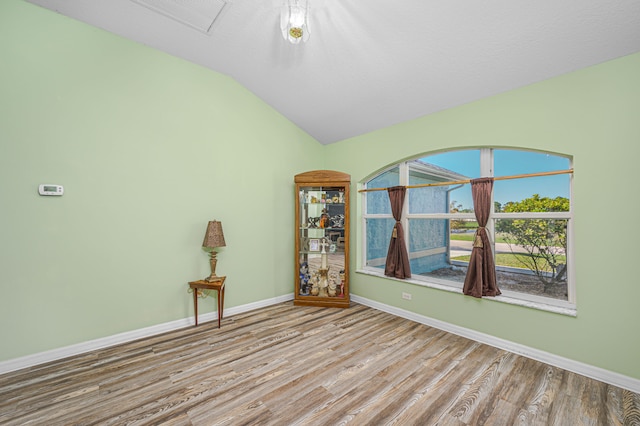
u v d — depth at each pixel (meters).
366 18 2.20
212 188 3.26
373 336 2.78
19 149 2.18
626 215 1.94
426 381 2.03
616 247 1.98
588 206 2.10
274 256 3.84
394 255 3.42
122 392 1.90
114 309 2.62
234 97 3.45
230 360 2.32
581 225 2.13
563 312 2.19
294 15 1.91
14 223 2.16
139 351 2.48
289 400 1.82
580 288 2.13
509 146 2.51
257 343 2.63
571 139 2.17
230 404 1.79
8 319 2.15
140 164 2.76
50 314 2.31
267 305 3.74
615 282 1.99
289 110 3.82
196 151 3.14
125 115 2.67
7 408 1.74
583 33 1.86
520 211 2.61
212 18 2.46
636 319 1.91
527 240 2.59
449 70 2.46
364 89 3.01
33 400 1.82
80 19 2.43
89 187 2.48
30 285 2.23
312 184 3.71
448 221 3.18
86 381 2.03
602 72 2.01
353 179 4.03
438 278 3.22
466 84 2.55
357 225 4.01
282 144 3.95
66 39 2.38
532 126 2.36
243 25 2.53
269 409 1.74
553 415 1.67
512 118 2.47
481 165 2.83
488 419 1.65
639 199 1.89
